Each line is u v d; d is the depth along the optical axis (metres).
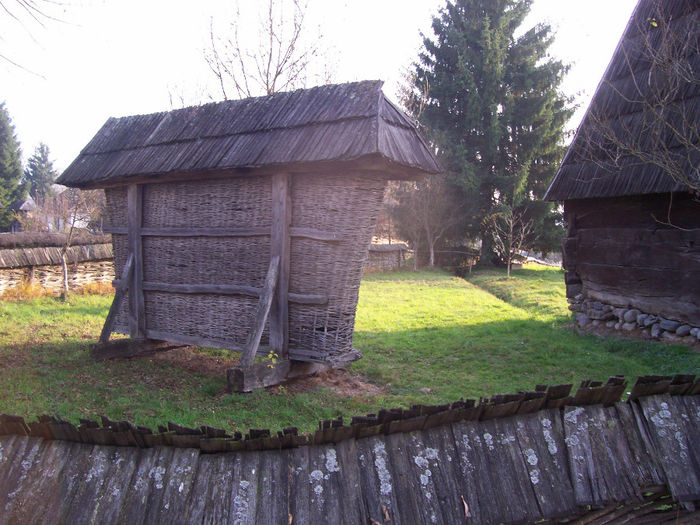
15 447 2.77
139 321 7.57
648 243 9.02
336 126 5.74
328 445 2.67
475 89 29.19
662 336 8.70
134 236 7.45
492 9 30.83
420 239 32.31
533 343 9.31
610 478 2.93
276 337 6.38
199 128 6.89
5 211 36.12
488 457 2.83
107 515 2.50
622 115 9.27
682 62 7.55
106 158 7.52
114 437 2.70
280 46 14.21
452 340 9.79
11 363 6.63
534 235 30.58
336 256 6.05
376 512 2.54
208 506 2.47
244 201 6.55
